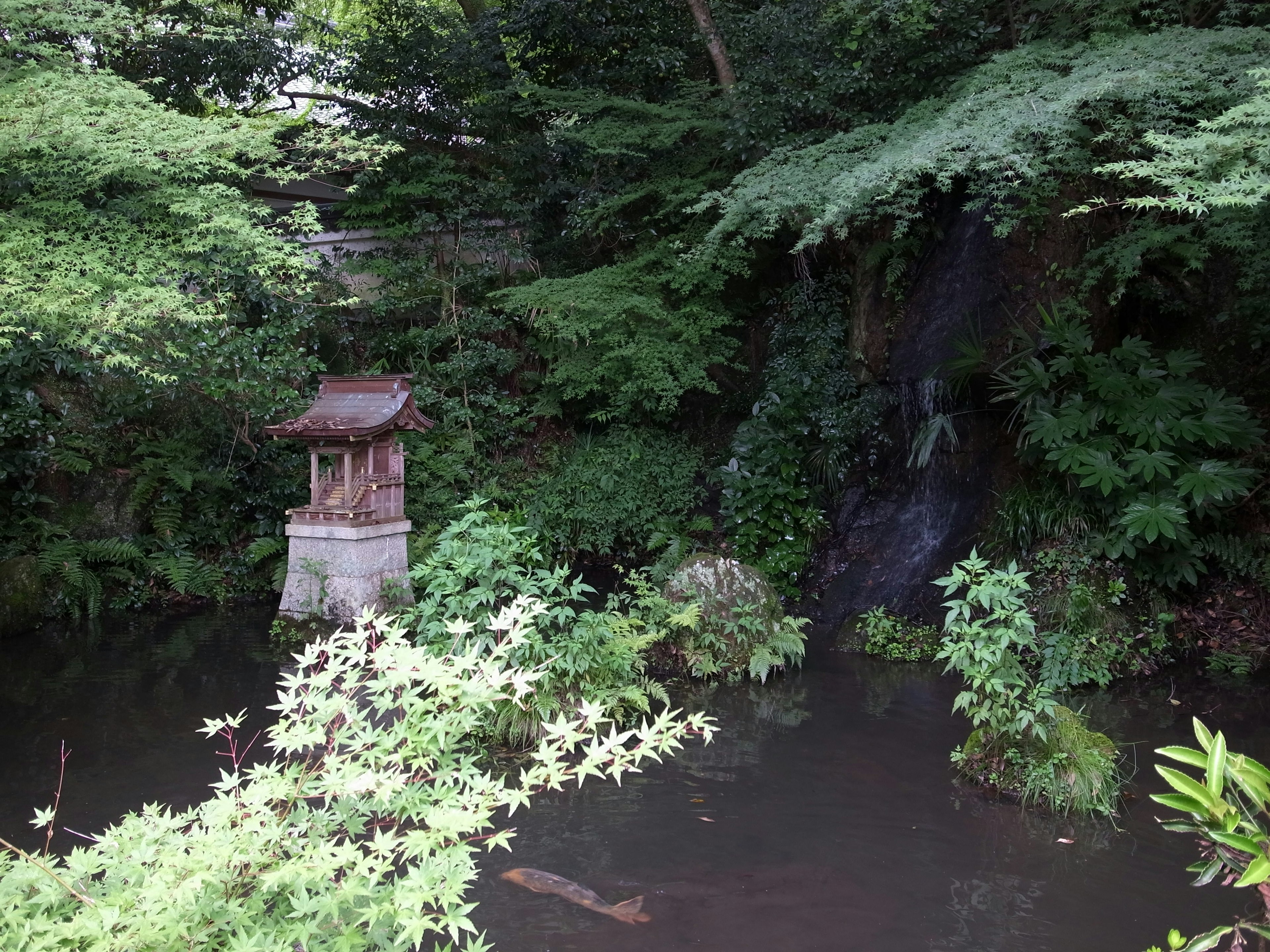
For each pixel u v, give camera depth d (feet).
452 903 7.66
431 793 7.80
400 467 29.19
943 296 32.96
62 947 6.40
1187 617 27.09
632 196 38.75
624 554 37.88
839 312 37.32
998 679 16.88
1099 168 15.96
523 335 43.09
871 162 26.89
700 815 15.46
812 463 34.35
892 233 34.42
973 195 32.81
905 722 20.61
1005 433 30.55
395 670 7.95
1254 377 29.78
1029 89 24.99
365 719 8.91
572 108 39.99
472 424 40.11
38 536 29.68
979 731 17.99
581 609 30.78
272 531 33.68
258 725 19.24
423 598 27.35
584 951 11.21
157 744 18.01
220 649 25.49
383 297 40.50
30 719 19.40
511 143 42.14
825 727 20.20
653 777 17.13
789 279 40.65
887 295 34.78
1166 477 25.43
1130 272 25.95
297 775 8.13
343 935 6.73
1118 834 14.96
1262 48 22.63
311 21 42.80
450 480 37.58
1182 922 12.17
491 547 20.59
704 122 37.63
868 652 27.07
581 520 37.14
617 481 37.52
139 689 21.71
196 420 34.17
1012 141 23.59
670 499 37.55
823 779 17.16
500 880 13.01
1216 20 28.63
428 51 41.01
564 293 37.47
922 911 12.38
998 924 12.06
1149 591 26.40
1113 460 26.02
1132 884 13.23
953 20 31.09
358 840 12.87
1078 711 21.50
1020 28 31.63
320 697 8.20
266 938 6.65
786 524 32.60
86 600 29.55
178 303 21.03
